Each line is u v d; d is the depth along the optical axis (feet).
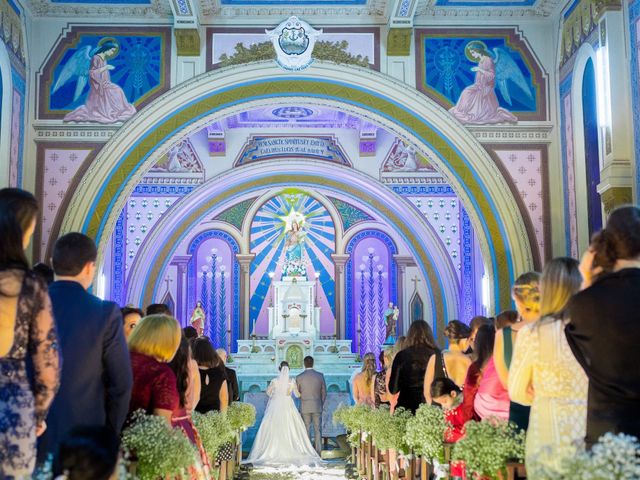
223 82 37.11
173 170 54.44
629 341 9.69
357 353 64.08
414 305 64.80
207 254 65.00
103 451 8.75
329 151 55.62
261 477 34.63
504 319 16.10
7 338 10.08
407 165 55.26
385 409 24.67
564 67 36.17
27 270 10.37
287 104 38.55
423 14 37.60
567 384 11.12
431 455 17.53
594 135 32.94
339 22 37.76
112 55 37.06
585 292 10.21
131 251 53.42
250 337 63.87
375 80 37.22
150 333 15.07
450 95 37.35
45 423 11.89
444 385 18.63
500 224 36.96
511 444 13.06
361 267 65.41
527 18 37.68
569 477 9.19
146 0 36.29
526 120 37.17
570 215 35.42
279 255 65.31
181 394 17.48
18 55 35.04
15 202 10.57
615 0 30.14
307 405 42.73
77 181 36.17
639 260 10.37
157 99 36.78
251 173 55.06
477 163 36.83
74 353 12.44
